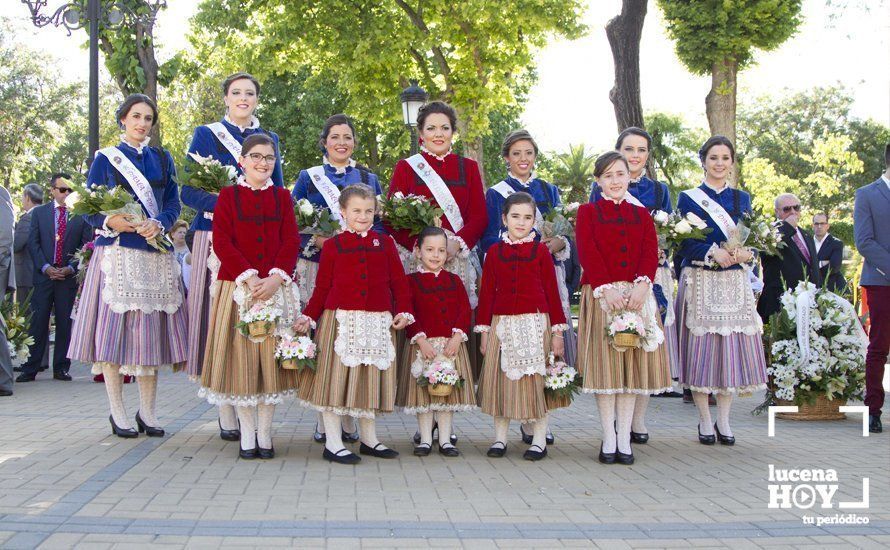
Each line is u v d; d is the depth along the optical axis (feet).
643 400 21.06
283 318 17.89
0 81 107.55
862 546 12.50
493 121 102.73
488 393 18.78
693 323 20.75
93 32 36.76
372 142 108.68
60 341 33.01
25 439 19.26
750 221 20.58
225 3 74.90
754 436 22.56
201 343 19.42
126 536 11.89
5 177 108.27
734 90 70.59
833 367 25.49
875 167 164.86
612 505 14.64
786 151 171.42
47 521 12.53
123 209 18.56
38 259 32.83
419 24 73.26
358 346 17.65
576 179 125.49
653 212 21.06
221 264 17.79
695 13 67.87
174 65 43.83
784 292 28.09
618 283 18.39
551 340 18.93
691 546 12.33
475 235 20.27
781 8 66.08
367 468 17.22
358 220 18.06
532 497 15.07
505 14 70.03
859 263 65.31
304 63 81.25
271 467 16.96
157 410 25.00
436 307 18.89
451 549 11.84
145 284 19.12
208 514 13.20
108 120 115.96
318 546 11.72
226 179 18.81
